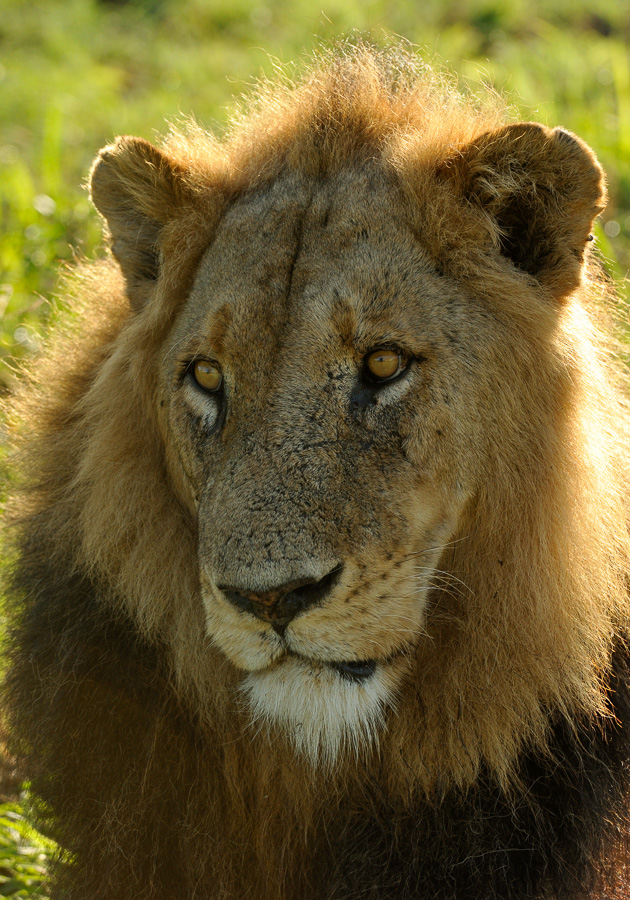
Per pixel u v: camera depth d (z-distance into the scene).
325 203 5.68
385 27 18.31
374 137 5.99
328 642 5.17
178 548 6.00
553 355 5.69
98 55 20.12
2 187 13.17
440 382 5.47
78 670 6.09
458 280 5.62
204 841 6.01
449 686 5.70
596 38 19.86
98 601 6.16
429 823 5.83
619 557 6.03
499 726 5.65
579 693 5.68
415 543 5.43
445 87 6.55
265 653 5.18
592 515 5.78
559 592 5.66
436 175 5.66
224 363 5.56
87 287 7.12
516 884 5.76
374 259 5.52
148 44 20.70
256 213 5.84
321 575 5.03
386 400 5.41
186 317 5.91
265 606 5.02
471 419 5.55
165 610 5.96
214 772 6.04
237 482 5.19
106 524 5.98
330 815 5.94
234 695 5.87
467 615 5.71
